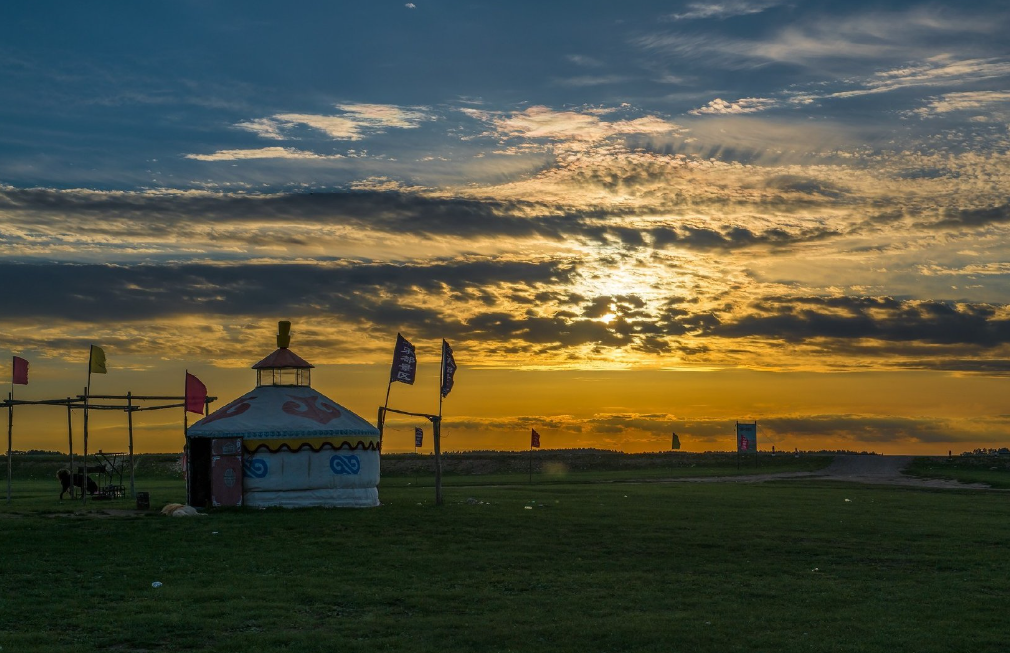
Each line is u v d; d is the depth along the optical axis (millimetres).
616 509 42906
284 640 19516
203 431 40281
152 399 45750
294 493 40594
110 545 29859
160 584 24609
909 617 22516
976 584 26766
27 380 45156
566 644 19672
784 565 29484
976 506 49812
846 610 23203
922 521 40531
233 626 20750
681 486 66875
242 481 40094
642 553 31047
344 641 19500
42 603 22312
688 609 23219
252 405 42500
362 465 42156
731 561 30031
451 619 21797
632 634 20453
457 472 111500
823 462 113562
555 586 25812
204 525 34250
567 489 61250
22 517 35312
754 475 92812
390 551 30344
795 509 44969
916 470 98625
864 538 34844
